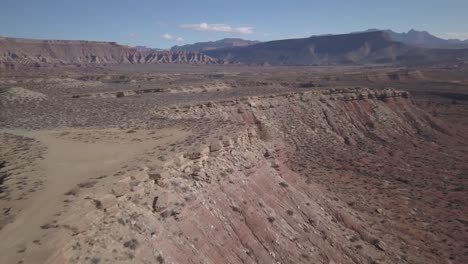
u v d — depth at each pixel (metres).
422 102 161.12
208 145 36.50
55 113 58.34
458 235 47.34
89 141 38.56
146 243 23.33
